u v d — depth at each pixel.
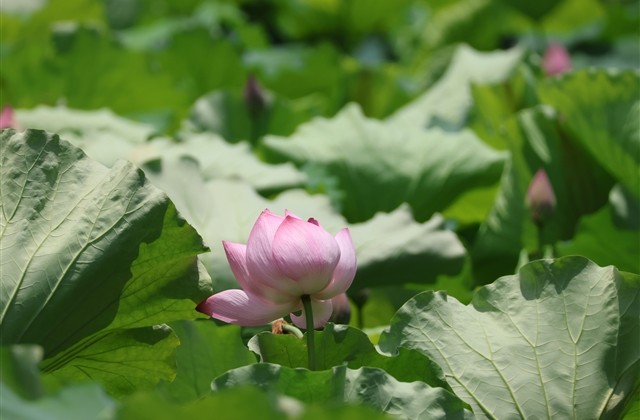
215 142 4.45
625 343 3.38
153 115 5.79
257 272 3.29
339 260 3.30
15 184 3.36
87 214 3.35
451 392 3.34
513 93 4.92
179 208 3.88
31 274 3.32
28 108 5.63
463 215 4.63
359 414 2.93
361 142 4.62
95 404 3.00
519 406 3.35
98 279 3.33
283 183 4.34
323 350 3.36
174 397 3.48
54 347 3.34
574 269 3.41
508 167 4.41
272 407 2.94
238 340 3.51
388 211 4.57
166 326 3.40
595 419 3.35
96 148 4.31
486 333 3.39
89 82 5.72
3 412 2.98
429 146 4.61
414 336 3.39
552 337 3.38
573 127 4.45
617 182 4.48
